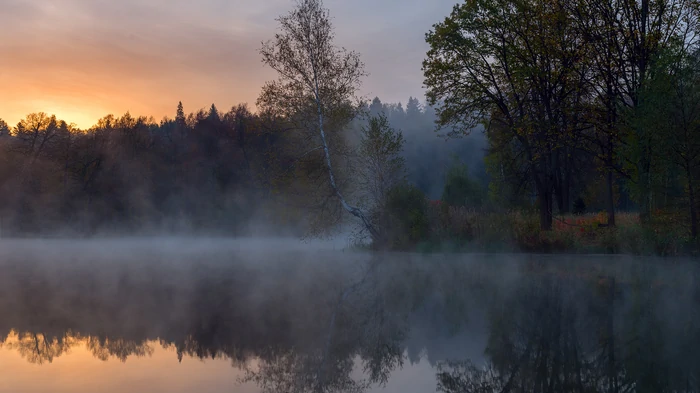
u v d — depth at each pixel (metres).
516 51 22.38
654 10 19.86
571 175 34.75
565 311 8.51
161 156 58.38
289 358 5.96
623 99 20.52
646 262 16.31
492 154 29.84
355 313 8.68
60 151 51.53
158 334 7.21
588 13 20.77
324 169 23.91
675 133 16.69
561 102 22.77
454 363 5.74
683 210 17.41
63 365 5.62
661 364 5.54
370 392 4.74
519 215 23.23
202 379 5.10
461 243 21.33
